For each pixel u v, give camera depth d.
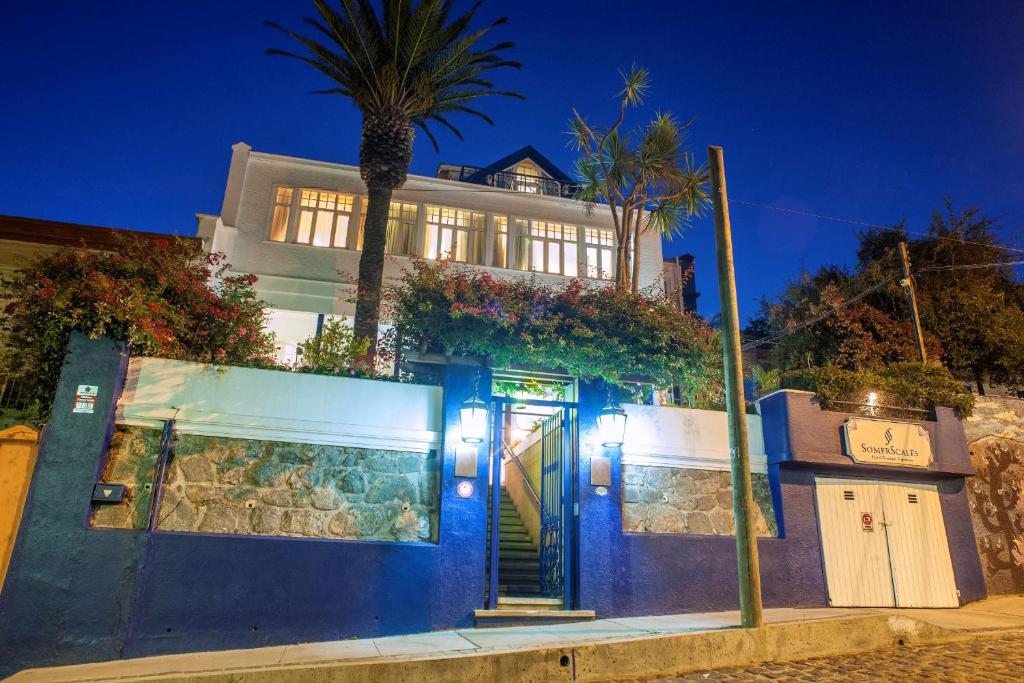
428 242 17.02
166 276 8.32
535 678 6.38
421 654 6.43
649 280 18.16
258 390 8.07
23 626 6.52
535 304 9.22
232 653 6.80
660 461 9.55
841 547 10.09
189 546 7.23
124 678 5.74
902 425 10.67
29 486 7.18
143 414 7.56
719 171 9.09
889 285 17.98
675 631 7.42
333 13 13.20
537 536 10.85
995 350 17.05
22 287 7.94
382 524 8.11
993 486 11.85
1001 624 8.94
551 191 21.44
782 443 10.07
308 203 16.52
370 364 10.86
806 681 6.41
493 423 8.85
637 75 14.15
